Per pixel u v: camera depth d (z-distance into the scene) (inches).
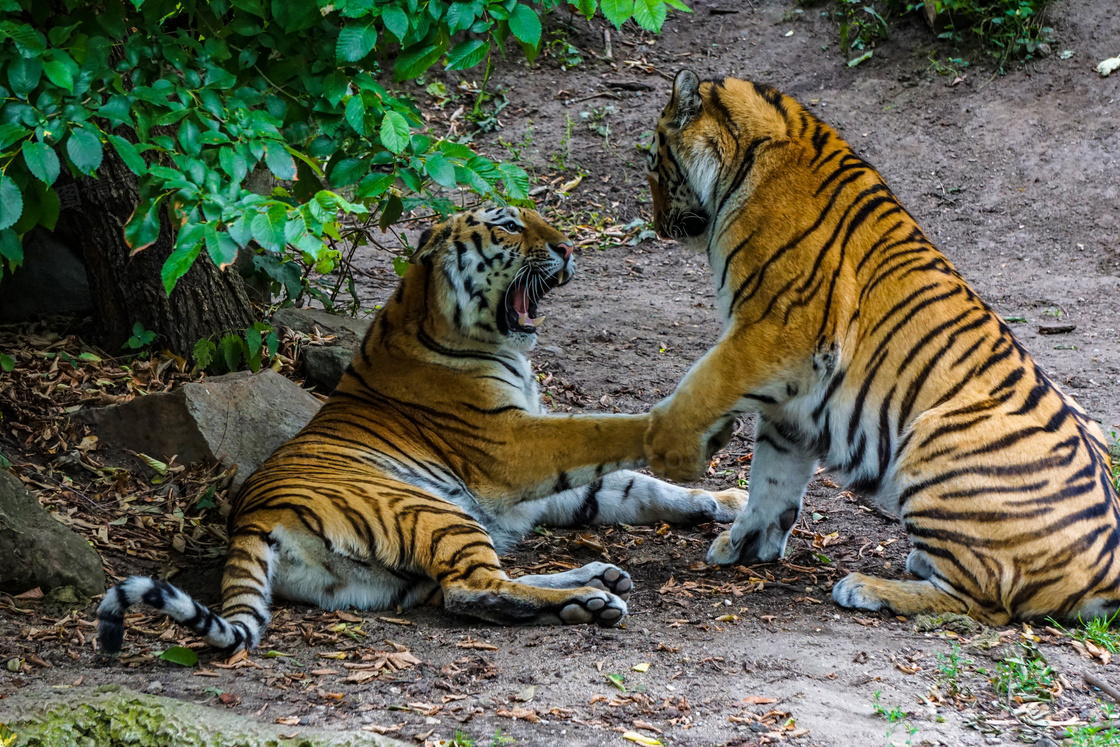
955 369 314.5
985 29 925.2
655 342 607.2
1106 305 671.1
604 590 306.5
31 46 278.2
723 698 252.1
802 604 328.5
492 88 960.9
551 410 502.6
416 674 265.1
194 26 383.6
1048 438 308.0
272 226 266.7
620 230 810.2
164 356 469.7
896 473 319.3
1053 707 254.4
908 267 323.9
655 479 413.7
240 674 263.0
